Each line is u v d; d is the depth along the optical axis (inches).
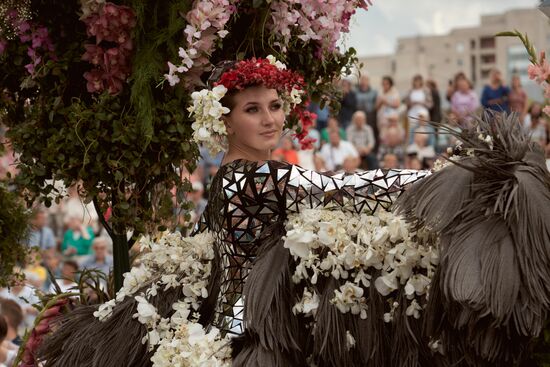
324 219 101.8
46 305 130.2
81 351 115.2
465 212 92.9
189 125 128.7
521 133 94.3
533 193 91.1
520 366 94.4
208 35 124.2
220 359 104.7
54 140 128.9
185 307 112.0
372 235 99.2
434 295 93.7
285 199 105.8
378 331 99.0
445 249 92.9
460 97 369.4
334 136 366.3
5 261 151.2
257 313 102.0
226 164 110.1
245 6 130.0
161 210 133.3
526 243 89.8
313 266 101.1
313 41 139.5
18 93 139.7
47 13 132.4
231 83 110.4
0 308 196.4
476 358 91.9
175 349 107.0
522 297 89.3
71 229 326.3
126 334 113.8
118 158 128.6
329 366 100.7
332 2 132.2
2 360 189.9
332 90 150.0
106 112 127.7
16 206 150.3
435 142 346.6
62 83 132.2
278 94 114.1
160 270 117.1
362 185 103.7
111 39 126.7
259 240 106.7
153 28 127.2
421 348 96.7
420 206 94.9
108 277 139.0
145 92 125.6
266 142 112.2
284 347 101.3
